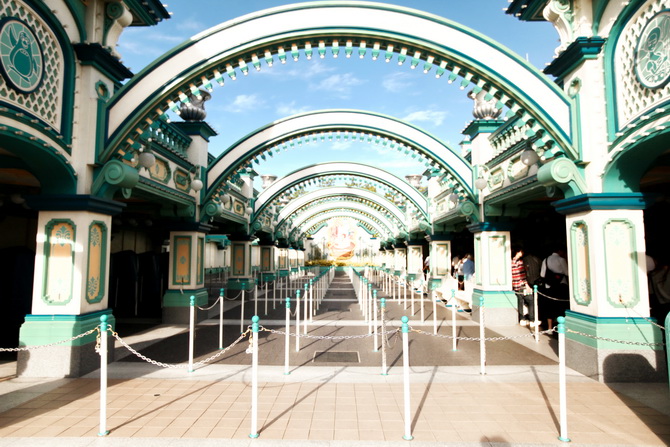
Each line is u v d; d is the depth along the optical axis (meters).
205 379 5.62
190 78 6.65
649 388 5.18
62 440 3.79
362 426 4.09
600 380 5.41
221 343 7.57
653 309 6.82
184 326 9.88
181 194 9.43
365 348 7.51
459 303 13.21
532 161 6.92
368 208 26.39
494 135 9.08
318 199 22.56
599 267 5.60
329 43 7.05
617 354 5.45
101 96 6.29
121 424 4.13
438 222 14.66
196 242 10.47
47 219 5.94
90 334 5.97
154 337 8.49
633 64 5.16
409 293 18.48
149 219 13.05
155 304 11.66
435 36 6.67
